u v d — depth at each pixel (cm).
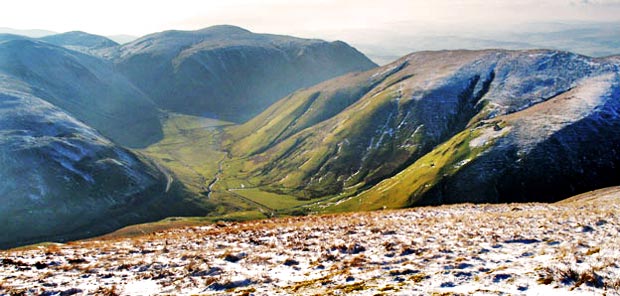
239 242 3166
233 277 1930
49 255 2820
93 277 2175
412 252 2294
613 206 4334
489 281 1497
